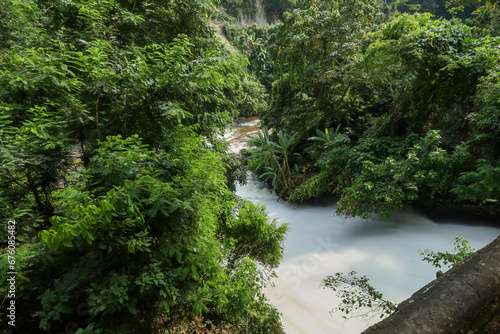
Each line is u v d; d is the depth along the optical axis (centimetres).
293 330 343
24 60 211
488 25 939
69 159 249
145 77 262
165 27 429
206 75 270
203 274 255
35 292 179
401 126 703
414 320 77
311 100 1033
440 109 624
